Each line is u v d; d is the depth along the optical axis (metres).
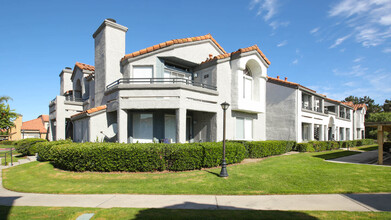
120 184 8.31
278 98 21.05
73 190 7.91
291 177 9.05
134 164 9.76
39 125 45.03
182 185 8.07
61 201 6.82
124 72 14.95
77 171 10.25
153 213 5.54
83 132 15.02
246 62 15.45
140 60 14.34
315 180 8.65
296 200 6.66
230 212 5.60
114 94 13.20
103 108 13.81
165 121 14.51
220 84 14.66
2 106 33.62
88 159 9.95
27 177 10.39
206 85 14.62
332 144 22.06
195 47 15.66
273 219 5.14
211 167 10.74
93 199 6.93
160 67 14.44
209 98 13.96
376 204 6.23
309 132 23.02
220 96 14.60
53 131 20.98
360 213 5.47
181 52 14.74
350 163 12.66
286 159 13.30
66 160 10.41
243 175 9.29
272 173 9.65
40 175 10.41
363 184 8.12
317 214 5.44
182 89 12.49
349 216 5.30
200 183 8.27
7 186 8.96
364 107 40.03
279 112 20.86
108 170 9.97
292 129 19.89
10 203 6.69
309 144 18.72
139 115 14.10
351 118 36.25
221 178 8.85
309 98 23.27
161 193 7.37
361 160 14.26
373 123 13.11
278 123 20.84
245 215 5.37
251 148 13.36
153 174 9.48
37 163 13.78
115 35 15.31
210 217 5.25
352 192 7.38
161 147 9.95
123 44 15.69
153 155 9.77
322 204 6.28
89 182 8.70
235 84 15.19
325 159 14.11
